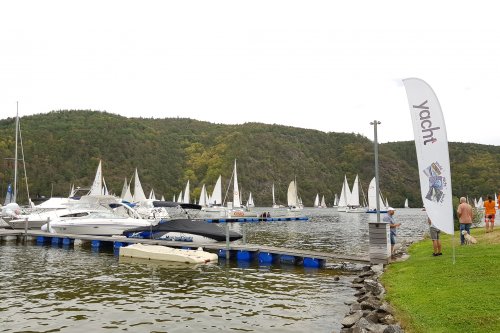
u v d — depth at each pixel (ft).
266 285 46.39
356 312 31.91
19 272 53.62
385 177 504.84
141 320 32.99
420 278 36.96
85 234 94.68
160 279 49.49
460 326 23.86
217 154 494.59
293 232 128.67
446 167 41.39
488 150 476.54
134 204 181.27
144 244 75.15
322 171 539.29
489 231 67.05
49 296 40.42
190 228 80.28
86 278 49.73
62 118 456.86
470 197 382.22
